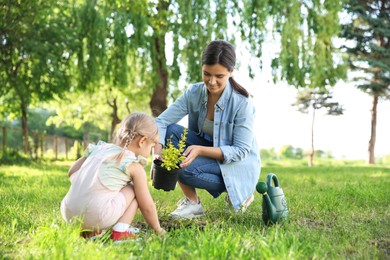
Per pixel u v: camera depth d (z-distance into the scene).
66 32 16.52
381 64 28.12
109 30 17.19
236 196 4.08
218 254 2.57
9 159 16.23
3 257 2.58
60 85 17.11
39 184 7.36
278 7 18.36
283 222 3.70
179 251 2.61
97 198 2.96
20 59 16.06
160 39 18.36
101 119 33.41
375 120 31.72
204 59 3.74
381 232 3.56
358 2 28.11
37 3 13.52
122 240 2.97
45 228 2.92
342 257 2.68
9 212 4.00
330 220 4.09
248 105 4.14
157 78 18.42
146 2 11.79
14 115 20.16
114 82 17.94
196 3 17.27
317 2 19.27
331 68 19.97
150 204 3.13
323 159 43.22
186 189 4.17
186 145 4.25
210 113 4.21
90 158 3.12
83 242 2.79
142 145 3.18
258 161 4.29
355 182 8.70
